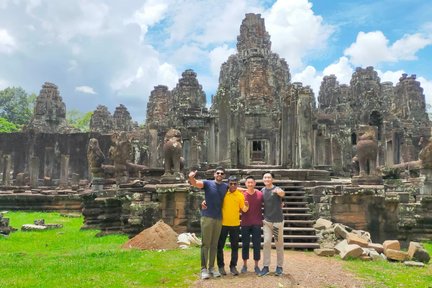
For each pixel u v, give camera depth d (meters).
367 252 11.56
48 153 42.91
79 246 14.70
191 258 10.60
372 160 16.67
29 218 26.11
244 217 8.95
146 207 16.14
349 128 42.59
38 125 53.78
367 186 16.00
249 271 9.12
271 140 36.75
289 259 10.97
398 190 21.02
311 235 13.52
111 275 8.78
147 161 38.75
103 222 18.33
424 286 8.45
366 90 47.94
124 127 61.12
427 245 16.41
